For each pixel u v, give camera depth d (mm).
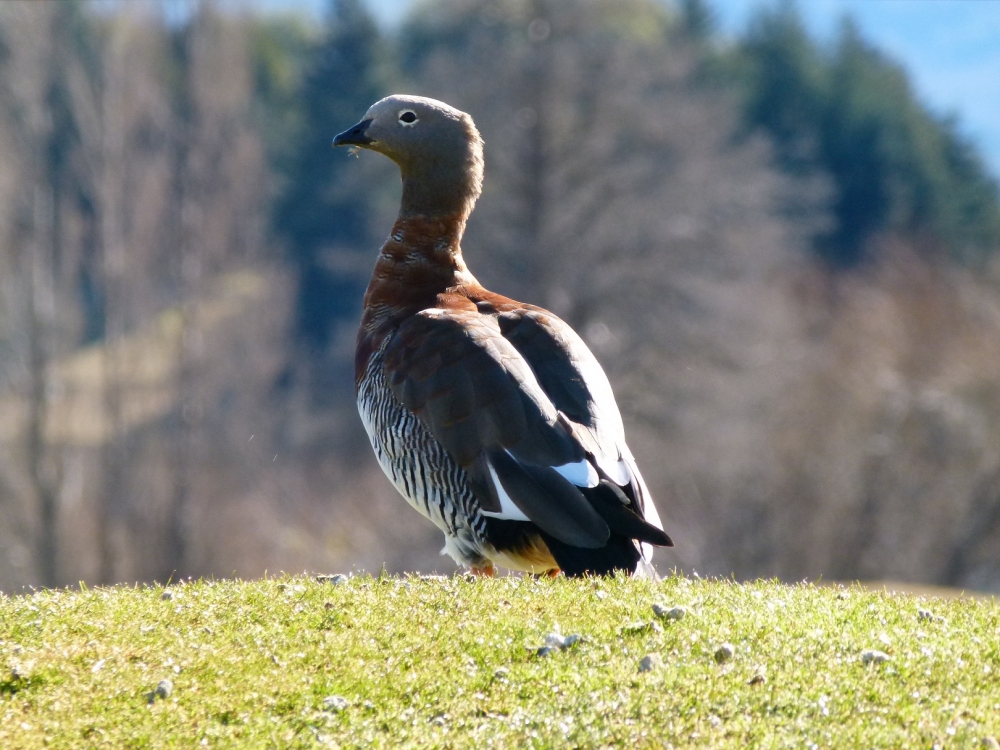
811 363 42125
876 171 70875
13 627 7309
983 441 37312
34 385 33344
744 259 42031
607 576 7898
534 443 7984
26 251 34781
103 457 33344
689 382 38188
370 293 9906
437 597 7668
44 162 35469
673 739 6004
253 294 38781
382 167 42281
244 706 6426
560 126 38094
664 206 39156
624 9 40688
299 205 60000
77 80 35750
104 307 35750
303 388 46250
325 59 67688
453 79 39031
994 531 35938
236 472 36156
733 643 6918
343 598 7691
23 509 32750
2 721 6309
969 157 77250
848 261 66000
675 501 35969
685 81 45469
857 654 6793
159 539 33469
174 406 35156
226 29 37844
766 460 36969
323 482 39688
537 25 38844
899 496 36562
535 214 37750
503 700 6441
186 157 37250
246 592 7949
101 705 6434
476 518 8336
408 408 8531
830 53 80062
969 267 52344
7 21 35250
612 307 38344
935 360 40812
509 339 8781
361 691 6539
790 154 67062
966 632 7176
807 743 5871
